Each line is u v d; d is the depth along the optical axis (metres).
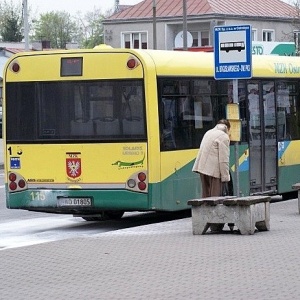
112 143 18.77
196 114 20.00
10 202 19.61
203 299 10.67
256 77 22.38
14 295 11.37
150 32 79.69
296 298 10.56
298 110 24.22
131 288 11.52
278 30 79.56
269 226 16.84
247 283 11.56
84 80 19.00
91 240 16.22
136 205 18.67
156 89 18.69
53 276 12.64
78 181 19.02
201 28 77.56
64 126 19.14
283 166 23.52
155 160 18.58
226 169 18.47
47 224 20.77
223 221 16.33
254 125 22.27
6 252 14.98
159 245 15.25
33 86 19.39
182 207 19.48
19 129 19.50
